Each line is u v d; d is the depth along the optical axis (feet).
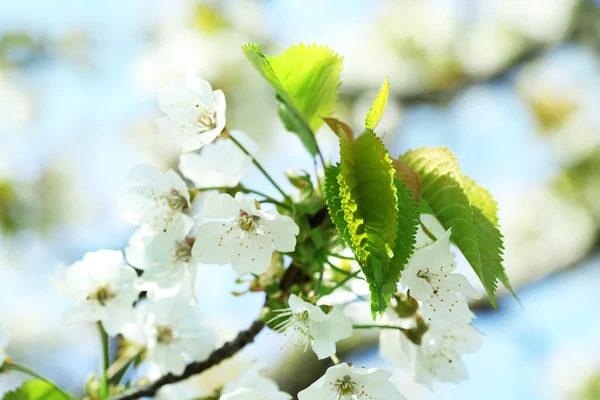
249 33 4.06
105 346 2.33
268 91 3.82
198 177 2.32
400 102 4.38
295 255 2.23
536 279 3.95
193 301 2.26
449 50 4.39
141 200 2.26
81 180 4.17
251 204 2.19
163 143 4.02
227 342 2.32
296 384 3.16
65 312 2.30
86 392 2.33
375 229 2.11
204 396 2.33
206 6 4.04
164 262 2.26
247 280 2.25
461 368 2.28
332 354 2.18
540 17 4.38
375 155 2.11
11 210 4.03
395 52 4.34
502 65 4.42
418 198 2.17
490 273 2.18
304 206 2.22
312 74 2.26
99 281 2.31
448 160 2.19
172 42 4.03
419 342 2.25
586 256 3.99
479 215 2.20
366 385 2.17
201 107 2.24
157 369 2.37
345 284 2.29
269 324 2.23
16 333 3.67
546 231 4.06
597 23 4.34
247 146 2.32
